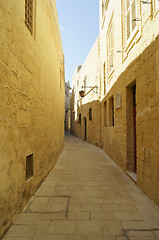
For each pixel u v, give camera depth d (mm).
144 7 3744
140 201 3283
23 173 2961
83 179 4707
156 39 3141
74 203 3213
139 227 2436
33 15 3553
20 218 2641
